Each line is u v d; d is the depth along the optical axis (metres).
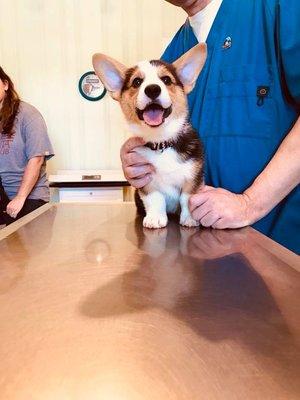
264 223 1.05
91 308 0.49
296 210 1.02
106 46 2.92
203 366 0.36
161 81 0.95
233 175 1.08
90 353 0.38
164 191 0.98
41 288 0.55
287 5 0.96
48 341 0.41
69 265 0.66
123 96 1.02
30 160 2.17
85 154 3.05
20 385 0.34
